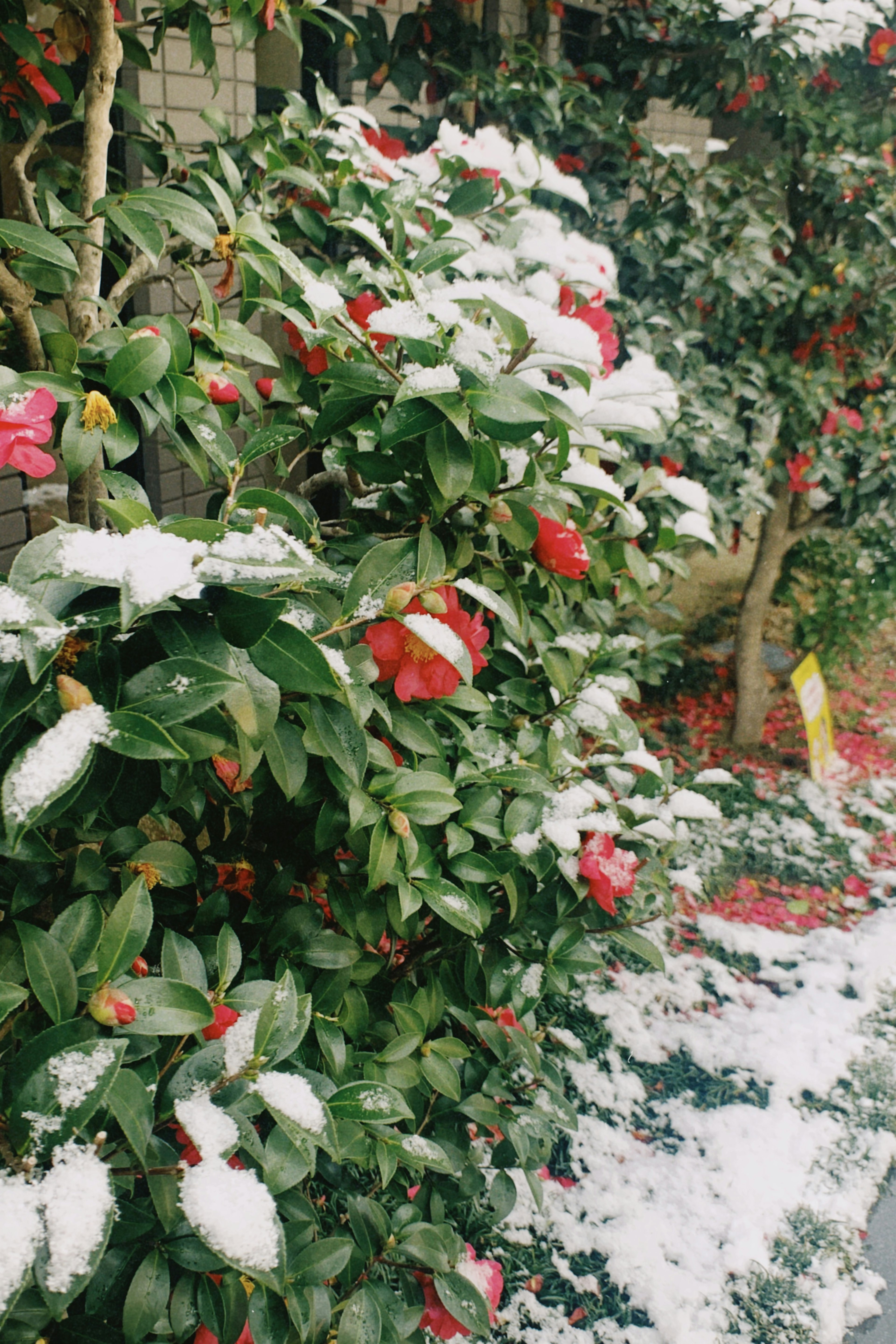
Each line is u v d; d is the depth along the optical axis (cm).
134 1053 93
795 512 446
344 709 118
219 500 144
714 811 180
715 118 525
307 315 159
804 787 432
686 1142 254
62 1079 79
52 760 78
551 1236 226
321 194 188
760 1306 212
